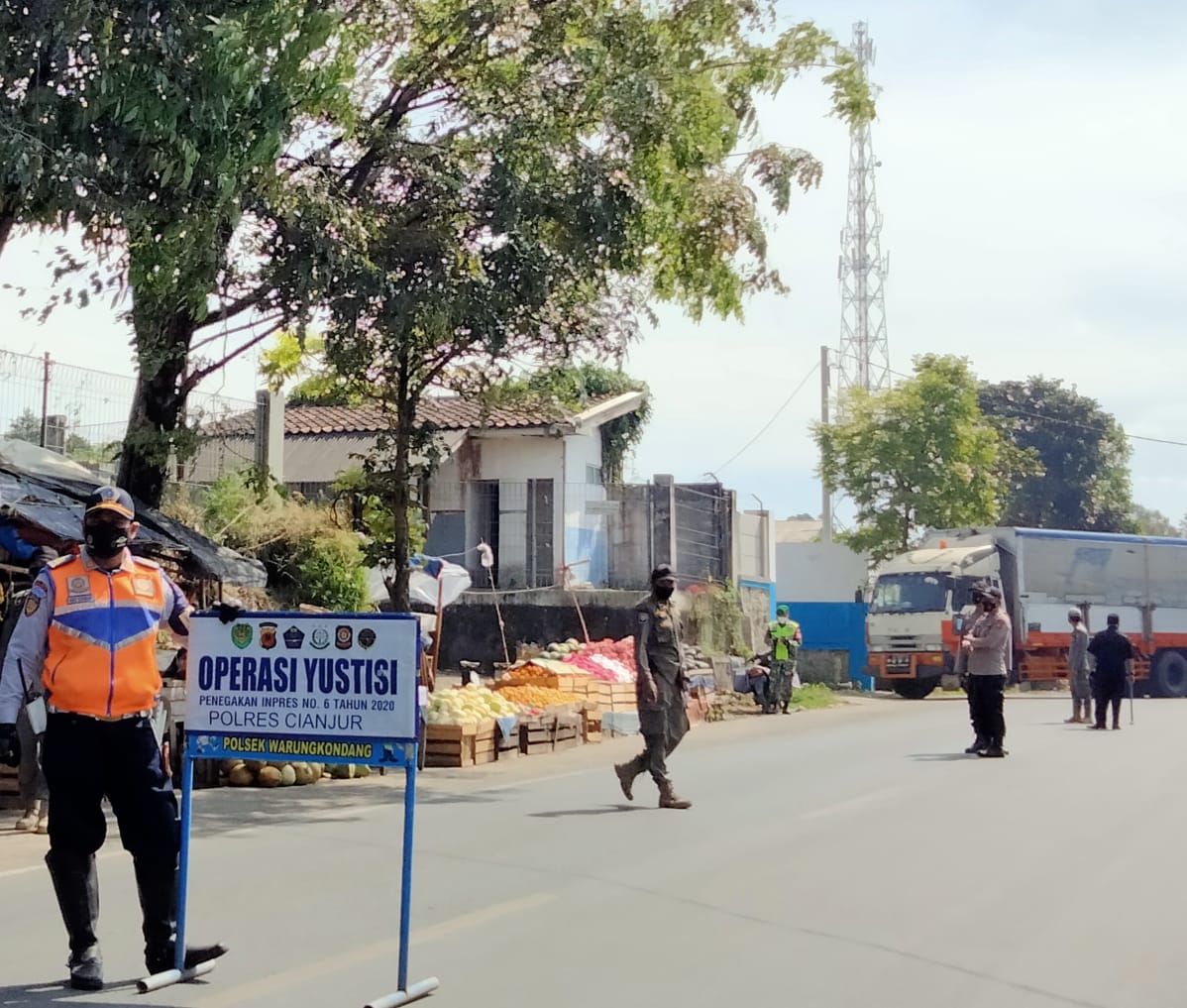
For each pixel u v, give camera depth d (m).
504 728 15.77
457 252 13.02
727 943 6.58
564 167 13.53
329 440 29.14
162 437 13.85
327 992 5.66
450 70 14.39
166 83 9.89
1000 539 34.03
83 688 5.54
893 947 6.54
